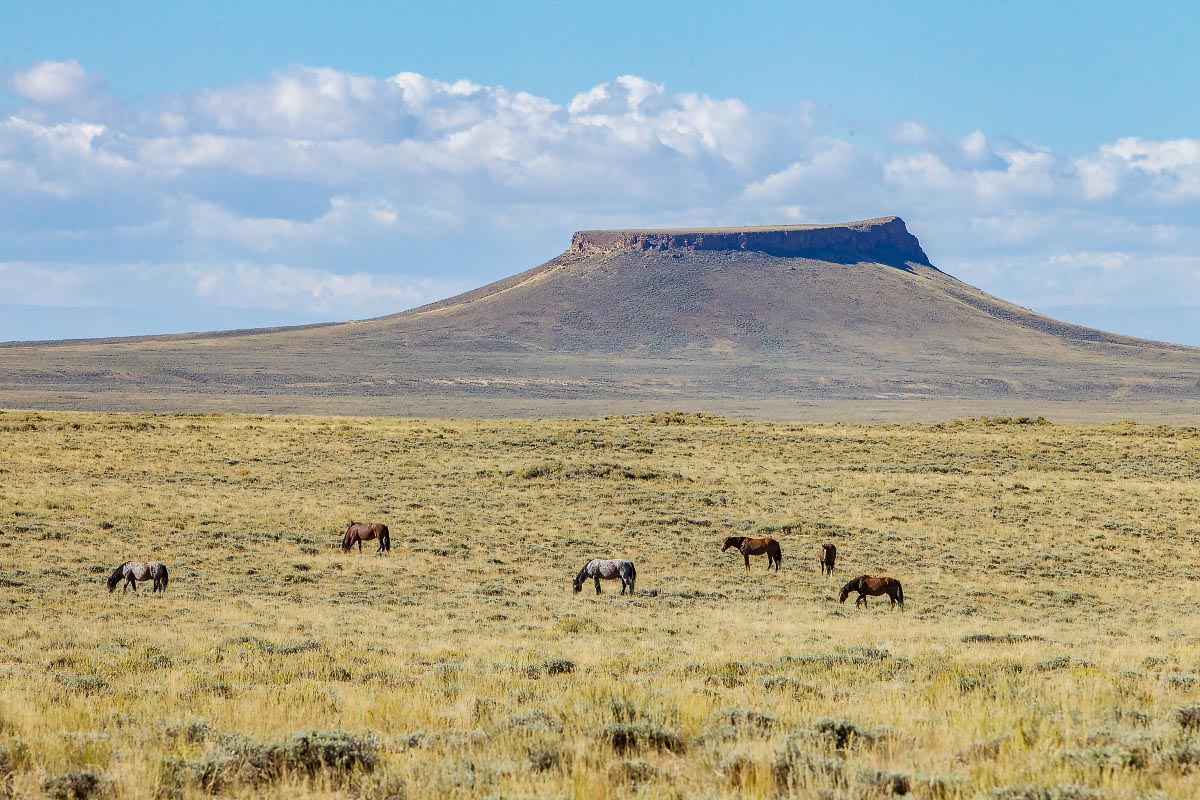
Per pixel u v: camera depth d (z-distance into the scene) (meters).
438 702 34.25
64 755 24.73
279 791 22.34
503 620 71.62
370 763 24.44
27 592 76.75
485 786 21.75
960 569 101.44
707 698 32.94
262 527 109.12
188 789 22.05
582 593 86.88
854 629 68.06
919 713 29.94
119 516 108.44
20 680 40.81
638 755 25.27
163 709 32.97
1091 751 22.78
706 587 91.94
